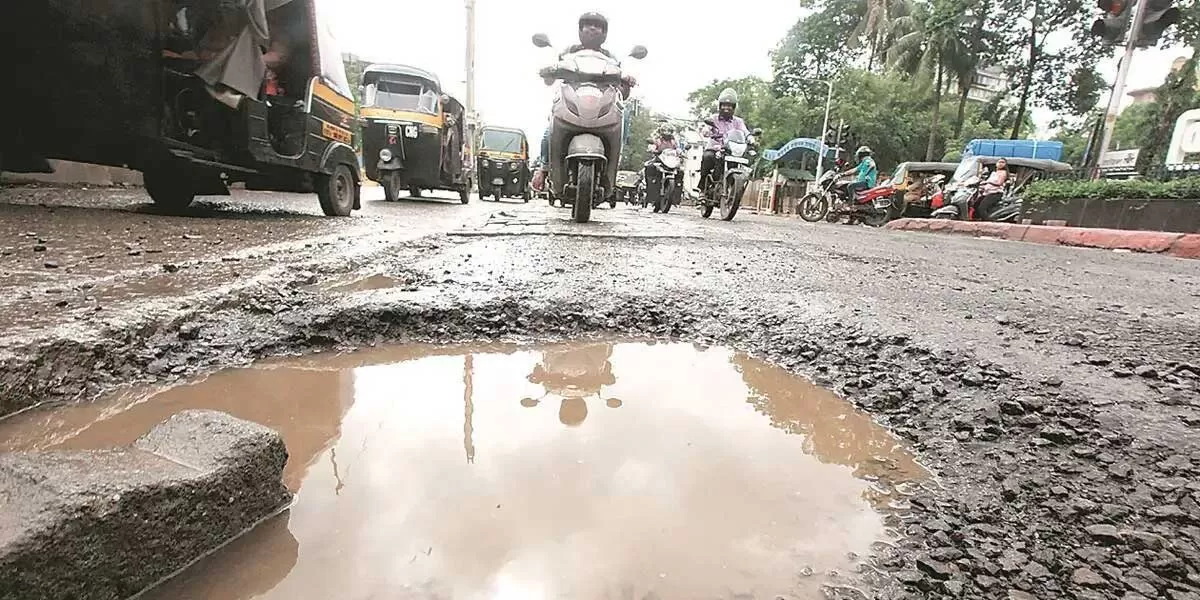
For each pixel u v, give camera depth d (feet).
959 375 6.23
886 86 102.78
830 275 12.46
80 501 2.81
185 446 3.50
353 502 3.92
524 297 8.70
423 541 3.54
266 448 3.68
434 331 7.66
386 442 4.83
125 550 2.95
